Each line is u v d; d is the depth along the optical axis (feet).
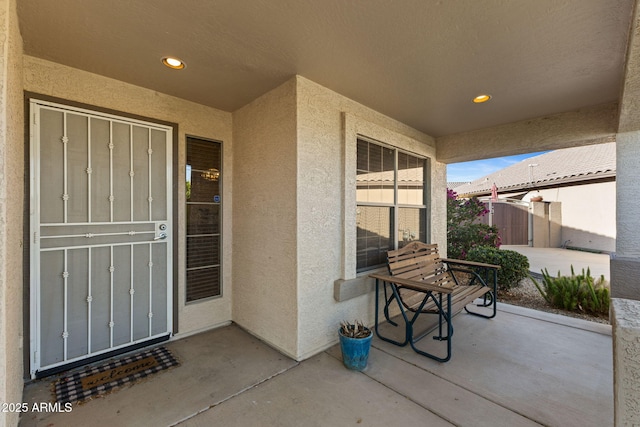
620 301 3.93
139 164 9.38
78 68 8.21
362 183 11.16
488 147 13.53
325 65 8.06
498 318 12.29
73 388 7.26
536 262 24.54
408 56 7.56
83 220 8.36
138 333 9.32
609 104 10.45
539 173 35.32
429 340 10.16
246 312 10.80
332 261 9.73
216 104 10.81
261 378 7.74
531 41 6.82
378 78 8.80
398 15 5.97
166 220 9.93
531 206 35.50
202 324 10.78
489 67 8.07
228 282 11.56
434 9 5.77
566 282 13.83
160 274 9.80
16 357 5.68
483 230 20.63
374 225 11.77
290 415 6.34
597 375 7.90
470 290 11.44
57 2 5.51
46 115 7.79
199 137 10.77
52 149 7.88
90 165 8.48
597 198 30.27
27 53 7.39
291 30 6.48
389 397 6.97
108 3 5.57
